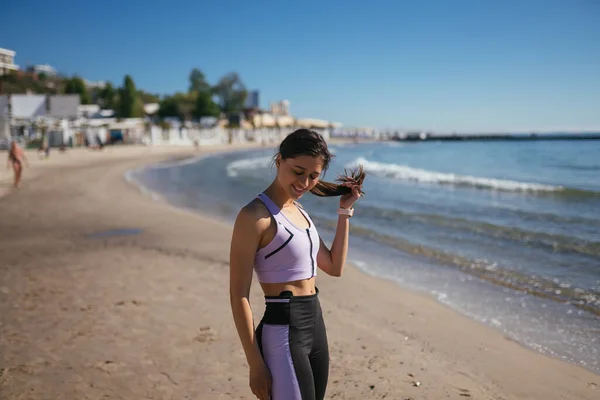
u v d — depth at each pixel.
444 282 6.36
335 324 4.85
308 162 1.77
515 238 8.66
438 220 10.72
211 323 4.77
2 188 18.11
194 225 10.75
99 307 5.29
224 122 99.19
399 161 37.56
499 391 3.48
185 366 3.85
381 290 6.05
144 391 3.46
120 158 41.72
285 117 128.25
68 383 3.58
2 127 43.94
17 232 9.95
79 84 82.25
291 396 1.75
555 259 7.21
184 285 6.11
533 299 5.59
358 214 11.98
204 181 23.91
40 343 4.32
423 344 4.34
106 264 7.26
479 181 18.61
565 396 3.43
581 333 4.59
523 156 39.31
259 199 1.82
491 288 6.04
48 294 5.77
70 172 25.98
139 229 10.27
